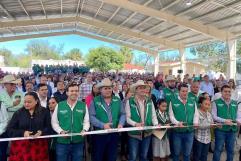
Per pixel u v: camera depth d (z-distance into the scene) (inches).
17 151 160.2
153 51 1418.6
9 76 201.6
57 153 168.1
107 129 175.6
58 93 257.8
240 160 220.7
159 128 197.8
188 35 911.0
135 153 189.0
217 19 647.8
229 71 734.5
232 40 733.9
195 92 242.5
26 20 911.0
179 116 199.5
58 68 965.8
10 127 157.9
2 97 197.3
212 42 907.4
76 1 799.1
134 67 2210.9
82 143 172.6
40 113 161.5
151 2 629.0
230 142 206.2
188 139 200.4
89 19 983.6
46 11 858.8
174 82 284.0
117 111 183.5
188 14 660.1
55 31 1309.1
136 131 187.3
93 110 180.5
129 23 916.0
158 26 862.5
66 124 165.5
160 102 207.2
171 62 1541.6
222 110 203.9
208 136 207.2
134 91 195.9
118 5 647.1
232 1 516.7
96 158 184.2
